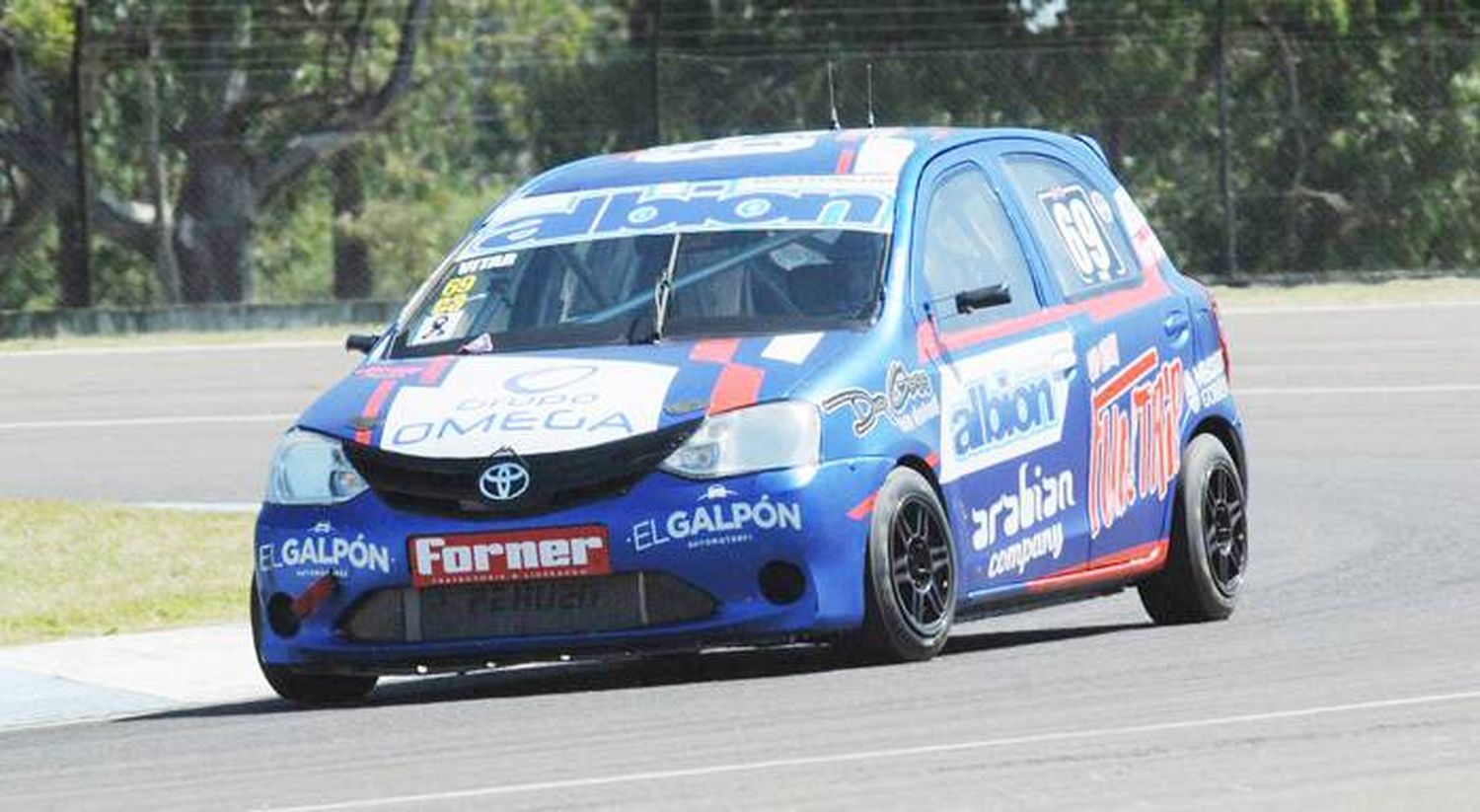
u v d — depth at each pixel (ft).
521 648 107.14
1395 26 395.34
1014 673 105.81
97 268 374.43
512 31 405.18
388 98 392.06
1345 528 177.78
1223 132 369.09
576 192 124.26
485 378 111.96
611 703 102.63
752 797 78.64
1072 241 128.26
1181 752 83.82
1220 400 135.74
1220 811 74.18
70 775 93.66
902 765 83.35
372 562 108.37
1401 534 172.04
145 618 159.02
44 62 369.91
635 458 106.52
